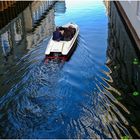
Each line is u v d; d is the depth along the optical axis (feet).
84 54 83.61
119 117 54.54
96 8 139.64
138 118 53.98
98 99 60.80
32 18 128.16
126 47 88.48
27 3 159.53
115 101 59.88
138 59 79.51
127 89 64.23
